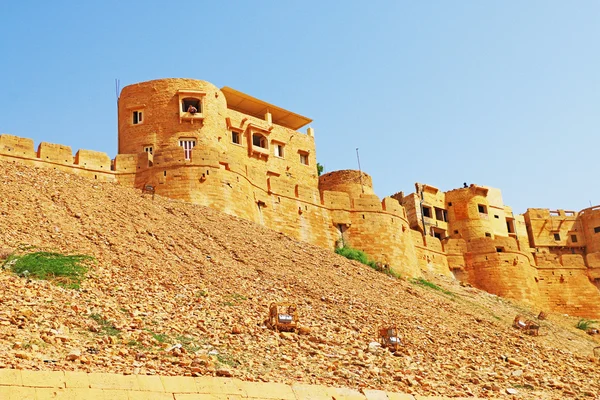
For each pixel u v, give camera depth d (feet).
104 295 74.18
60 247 89.15
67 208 107.14
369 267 137.18
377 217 161.58
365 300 102.12
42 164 133.18
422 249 183.42
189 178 134.92
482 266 189.16
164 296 78.95
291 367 61.93
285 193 153.07
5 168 119.85
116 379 47.57
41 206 104.27
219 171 137.59
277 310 76.28
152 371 52.11
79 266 81.00
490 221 222.89
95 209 110.42
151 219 113.91
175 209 123.75
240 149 174.91
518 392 67.56
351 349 73.51
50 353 53.16
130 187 135.23
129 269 86.89
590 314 198.70
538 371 79.61
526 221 238.27
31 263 77.77
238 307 81.61
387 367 67.46
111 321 64.95
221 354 62.44
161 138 157.38
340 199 160.86
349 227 159.63
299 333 75.51
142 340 61.46
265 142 182.39
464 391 63.67
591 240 234.79
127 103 160.97
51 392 44.86
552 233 236.43
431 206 217.77
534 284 194.49
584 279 203.10
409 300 113.50
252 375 56.85
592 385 75.51
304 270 110.83
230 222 127.13
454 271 190.19
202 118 159.74
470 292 172.14
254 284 94.63
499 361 82.12
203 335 67.26
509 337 103.14
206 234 114.62
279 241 126.11
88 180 127.54
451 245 192.03
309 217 154.81
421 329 91.86
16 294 67.05
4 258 80.38
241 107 191.52
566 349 114.01
